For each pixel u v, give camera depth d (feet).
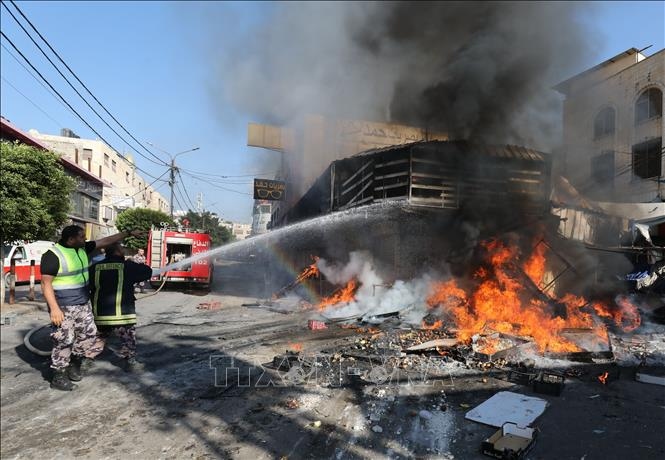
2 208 28.91
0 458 10.03
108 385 15.14
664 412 12.78
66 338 14.61
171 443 10.80
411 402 13.60
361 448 10.49
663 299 31.89
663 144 61.62
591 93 74.28
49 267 14.25
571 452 10.24
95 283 16.25
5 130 51.65
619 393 14.44
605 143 71.51
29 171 30.89
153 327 26.84
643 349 21.04
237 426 11.80
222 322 28.84
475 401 13.73
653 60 63.82
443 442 10.80
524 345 19.60
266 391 14.60
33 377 15.74
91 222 87.56
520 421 11.90
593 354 18.70
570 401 13.67
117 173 129.70
